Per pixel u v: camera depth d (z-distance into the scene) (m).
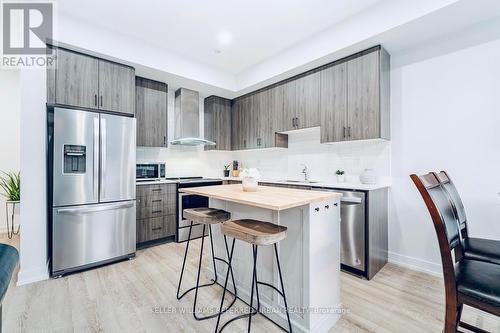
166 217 3.38
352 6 2.33
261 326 1.67
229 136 4.54
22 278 2.22
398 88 2.67
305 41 2.95
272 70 3.41
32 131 2.30
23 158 2.26
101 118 2.63
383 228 2.64
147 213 3.21
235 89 4.07
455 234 1.35
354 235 2.43
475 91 2.21
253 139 4.07
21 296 2.01
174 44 3.07
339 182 3.10
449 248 1.12
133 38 2.90
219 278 2.25
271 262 1.76
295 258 1.61
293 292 1.62
